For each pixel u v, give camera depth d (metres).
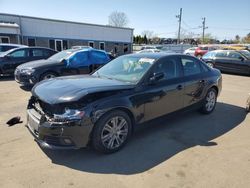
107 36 32.97
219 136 4.27
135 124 3.77
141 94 3.73
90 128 3.18
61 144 3.12
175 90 4.36
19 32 23.73
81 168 3.12
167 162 3.32
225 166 3.24
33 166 3.13
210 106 5.54
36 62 8.46
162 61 4.28
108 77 4.26
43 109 3.34
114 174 3.00
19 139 3.91
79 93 3.22
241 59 13.52
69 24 28.72
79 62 8.81
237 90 8.88
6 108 5.73
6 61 10.00
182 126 4.72
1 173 2.96
